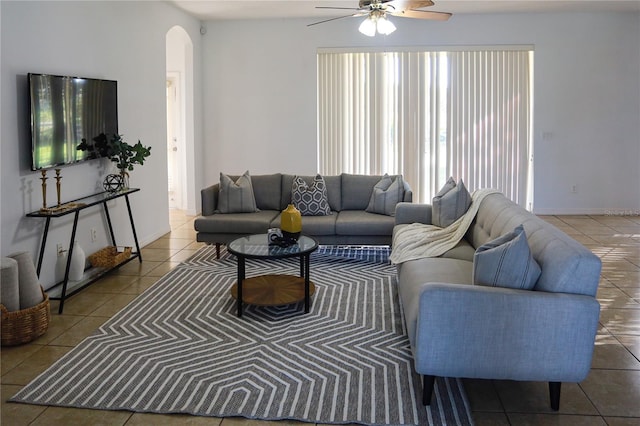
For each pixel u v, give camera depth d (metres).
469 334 2.70
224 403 2.85
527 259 2.79
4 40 3.85
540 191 8.04
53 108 4.30
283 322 3.95
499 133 7.89
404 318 4.02
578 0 6.93
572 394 2.96
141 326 3.88
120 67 5.53
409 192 5.68
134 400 2.88
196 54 7.87
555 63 7.78
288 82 8.02
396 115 7.92
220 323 3.93
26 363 3.30
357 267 5.34
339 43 7.87
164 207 6.78
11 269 3.52
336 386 3.03
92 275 4.89
